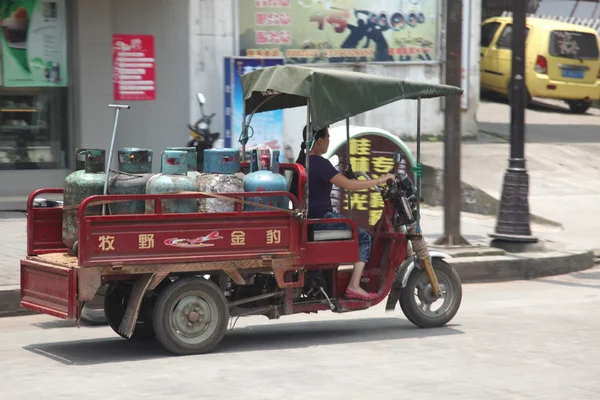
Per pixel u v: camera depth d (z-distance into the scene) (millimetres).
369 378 7363
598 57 23297
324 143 8852
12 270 11031
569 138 21125
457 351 8328
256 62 16469
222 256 8094
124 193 7965
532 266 12711
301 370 7617
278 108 9602
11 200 15211
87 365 7797
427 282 9258
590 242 14266
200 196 7914
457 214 12930
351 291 8852
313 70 8352
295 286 8469
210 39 16641
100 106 15445
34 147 15484
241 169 8875
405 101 18828
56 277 7902
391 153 12578
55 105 15578
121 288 8516
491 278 12438
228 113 16453
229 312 8375
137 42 15750
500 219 13359
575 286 12109
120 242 7742
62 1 15344
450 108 12781
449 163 12875
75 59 15414
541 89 22969
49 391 6953
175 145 16203
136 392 6922
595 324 9578
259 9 17109
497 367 7746
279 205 8383
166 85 16031
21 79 15242
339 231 8664
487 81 24188
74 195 8109
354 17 18047
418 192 9102
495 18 24219
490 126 21859
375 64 18375
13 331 9328
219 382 7215
